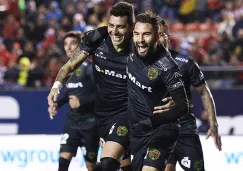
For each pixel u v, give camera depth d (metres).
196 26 31.25
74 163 17.28
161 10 31.97
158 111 10.44
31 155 17.61
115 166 11.29
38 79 22.66
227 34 27.45
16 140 17.61
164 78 10.43
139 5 31.56
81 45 11.65
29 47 25.41
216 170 17.36
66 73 11.48
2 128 20.28
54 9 29.81
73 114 15.02
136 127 10.91
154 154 10.49
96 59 11.64
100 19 29.88
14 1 29.41
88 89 14.80
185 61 12.19
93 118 14.91
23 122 20.30
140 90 10.66
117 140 11.45
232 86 22.72
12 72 22.73
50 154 17.67
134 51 10.76
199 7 32.38
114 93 11.69
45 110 20.30
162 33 11.06
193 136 12.54
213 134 12.27
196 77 12.24
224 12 32.03
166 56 10.52
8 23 27.78
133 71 10.70
